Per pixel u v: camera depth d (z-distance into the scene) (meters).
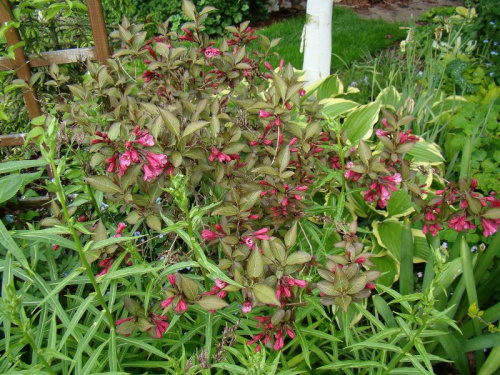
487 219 0.87
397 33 2.72
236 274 0.66
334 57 2.38
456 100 1.68
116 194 0.77
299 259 0.67
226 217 0.80
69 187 0.86
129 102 0.93
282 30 2.84
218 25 2.96
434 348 0.97
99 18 1.14
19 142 1.21
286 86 0.87
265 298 0.63
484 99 1.65
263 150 0.93
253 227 0.86
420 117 1.53
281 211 0.85
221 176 0.82
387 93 1.65
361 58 2.40
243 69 1.07
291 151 0.88
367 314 0.75
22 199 1.20
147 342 0.81
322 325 0.92
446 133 1.56
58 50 1.18
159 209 0.77
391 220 1.24
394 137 0.88
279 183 0.80
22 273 0.71
